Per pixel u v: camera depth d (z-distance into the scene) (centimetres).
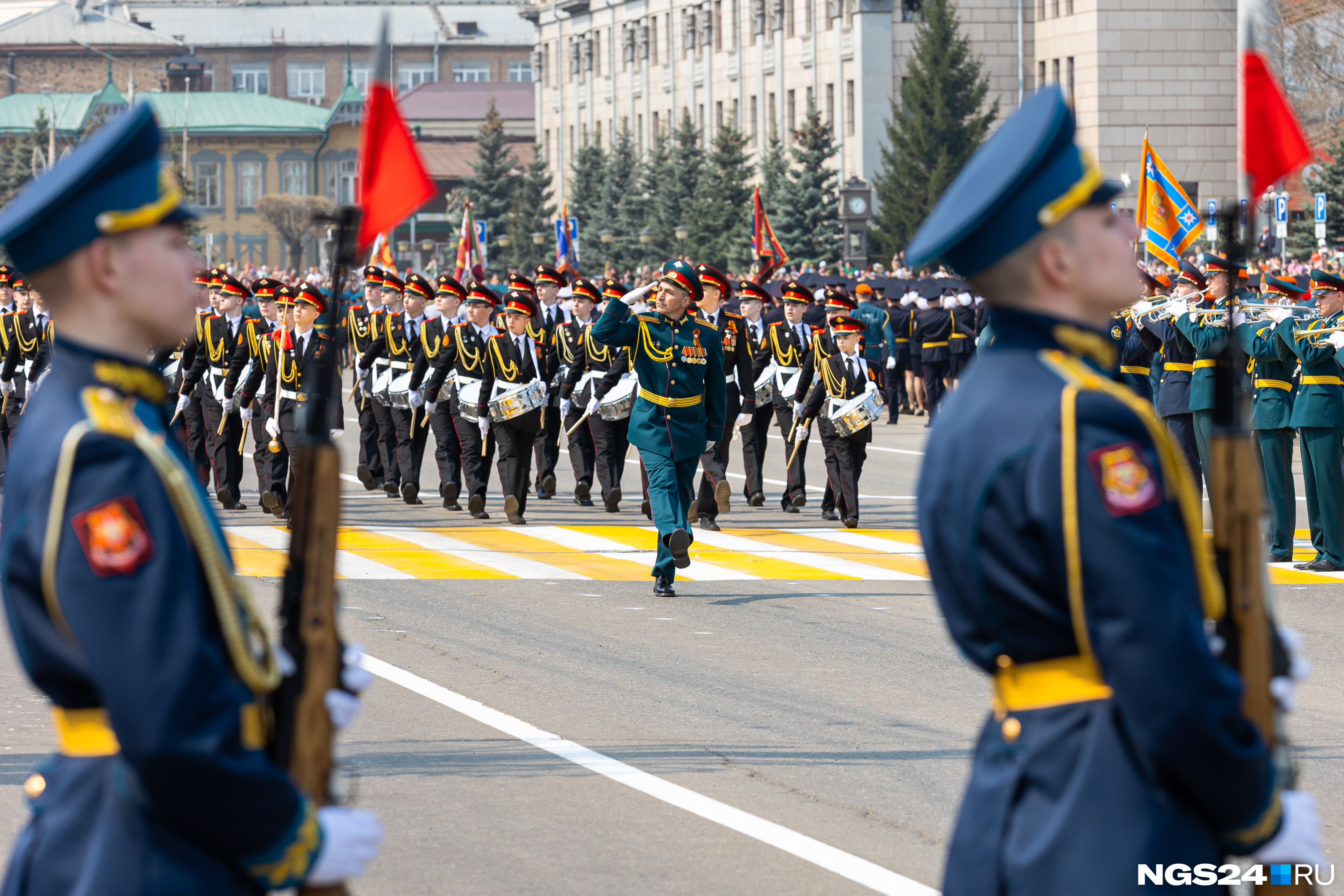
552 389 3619
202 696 534
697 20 16400
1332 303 2519
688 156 13225
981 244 600
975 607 592
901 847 1205
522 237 16462
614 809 1303
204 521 557
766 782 1380
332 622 606
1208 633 609
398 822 1273
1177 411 3011
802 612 2206
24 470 554
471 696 1697
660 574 2316
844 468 3144
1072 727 582
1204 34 12756
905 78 12631
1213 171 12800
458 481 3441
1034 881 576
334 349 623
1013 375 594
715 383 2320
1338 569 2539
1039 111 600
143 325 573
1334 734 1539
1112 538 557
